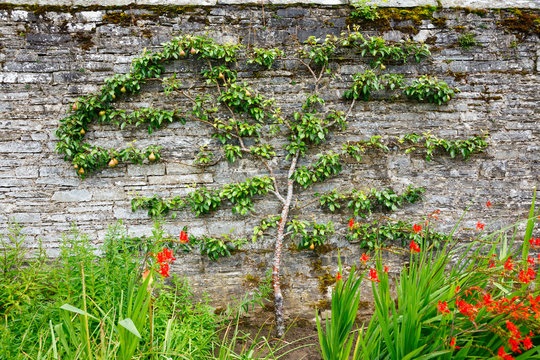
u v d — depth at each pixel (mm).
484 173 3779
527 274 1841
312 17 3596
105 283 2527
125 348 1703
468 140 3719
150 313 1862
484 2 3664
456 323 1896
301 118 3604
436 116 3732
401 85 3664
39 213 3463
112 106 3494
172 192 3588
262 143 3645
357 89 3621
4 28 3311
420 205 3770
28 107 3395
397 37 3641
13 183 3422
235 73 3582
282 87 3633
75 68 3416
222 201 3637
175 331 2355
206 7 3492
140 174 3555
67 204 3486
